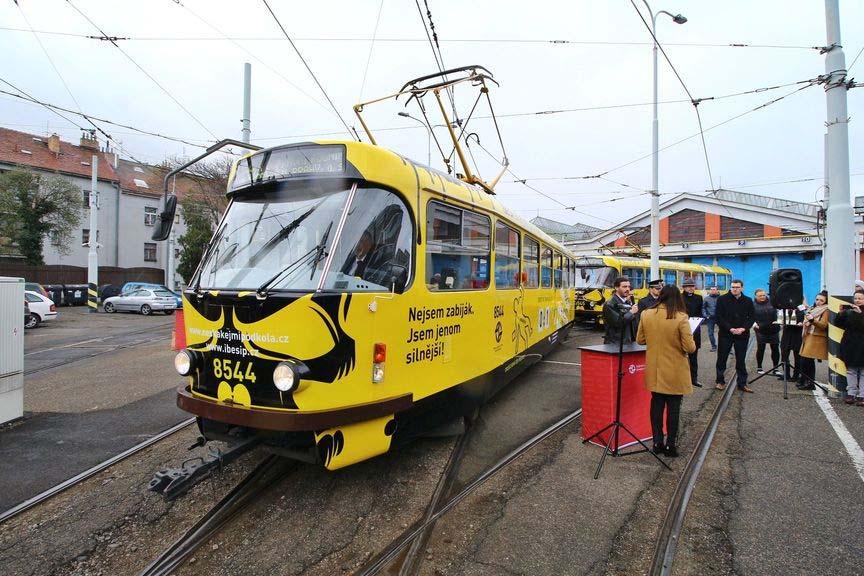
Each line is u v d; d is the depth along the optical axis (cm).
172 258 3152
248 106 1358
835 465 488
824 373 949
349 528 373
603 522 379
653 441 521
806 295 2889
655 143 1594
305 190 417
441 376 474
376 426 396
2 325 602
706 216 3300
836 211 781
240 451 372
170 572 322
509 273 679
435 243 472
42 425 610
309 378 354
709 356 1184
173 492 326
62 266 3133
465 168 674
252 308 371
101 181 3675
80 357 1113
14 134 3534
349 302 371
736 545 346
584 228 4556
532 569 321
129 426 605
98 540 362
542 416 657
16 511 395
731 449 534
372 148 411
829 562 326
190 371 401
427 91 720
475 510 397
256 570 324
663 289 513
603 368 536
